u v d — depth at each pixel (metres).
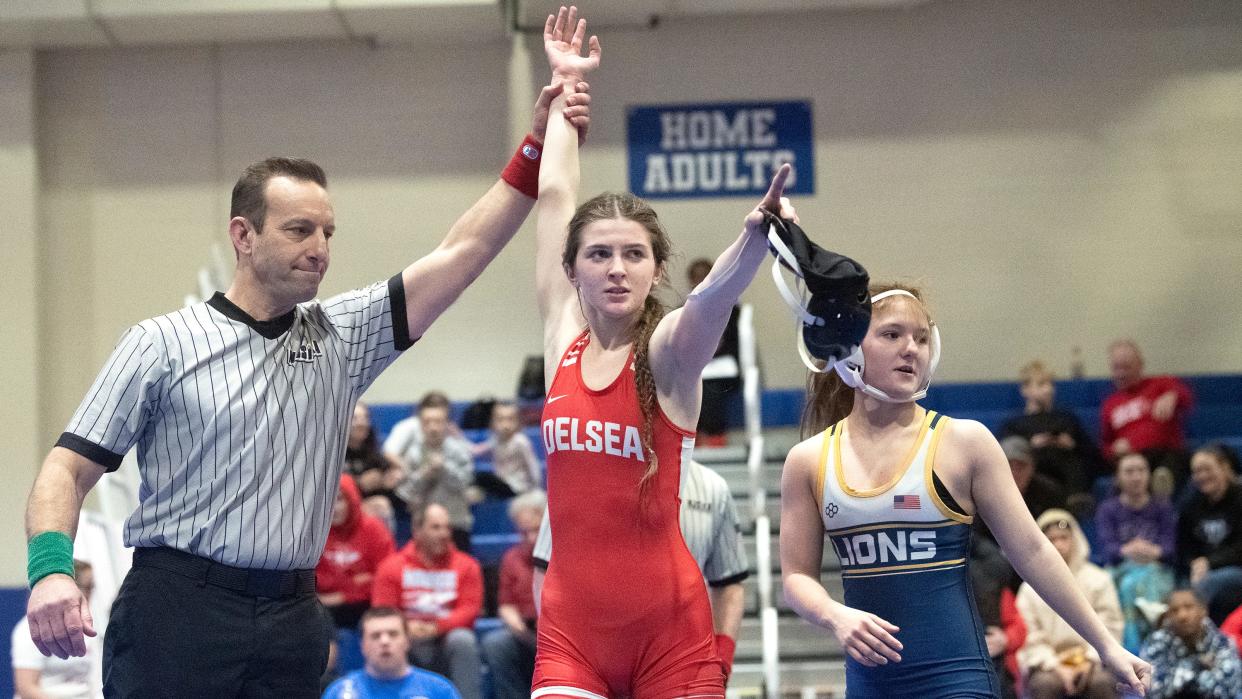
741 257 2.62
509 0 11.30
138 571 2.84
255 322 2.97
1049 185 11.37
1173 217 11.32
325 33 10.98
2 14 10.34
